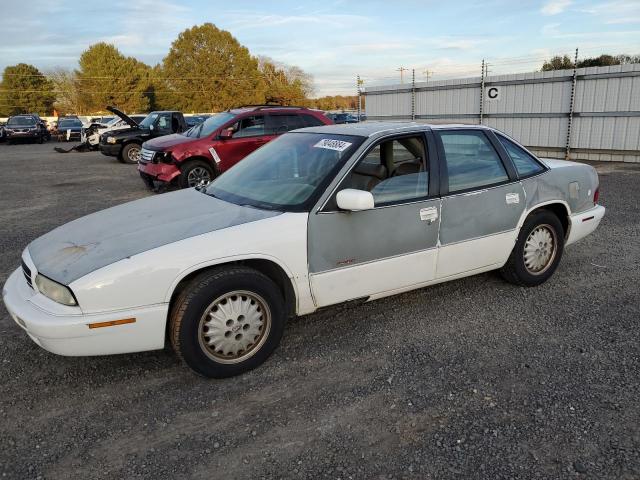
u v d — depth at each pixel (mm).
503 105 16469
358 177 3672
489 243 4344
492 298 4602
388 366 3492
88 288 2939
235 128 10367
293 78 79250
